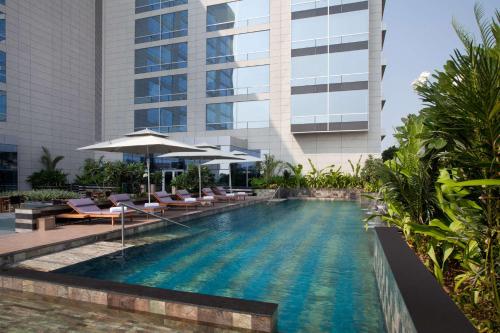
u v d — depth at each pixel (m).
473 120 2.62
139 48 28.70
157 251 6.93
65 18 27.55
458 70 2.58
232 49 25.97
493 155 2.60
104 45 29.75
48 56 25.98
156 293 3.43
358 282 4.96
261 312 2.95
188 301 3.21
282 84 24.72
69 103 27.92
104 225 8.80
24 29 24.06
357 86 22.28
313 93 23.14
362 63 22.23
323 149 23.84
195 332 3.03
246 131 25.48
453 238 3.10
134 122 28.80
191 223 11.02
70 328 3.12
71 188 22.27
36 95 24.98
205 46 26.64
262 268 5.73
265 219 12.04
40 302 3.71
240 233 9.09
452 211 3.32
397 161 5.83
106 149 11.53
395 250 3.64
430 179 4.47
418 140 5.00
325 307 4.02
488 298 2.79
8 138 22.69
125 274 5.36
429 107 3.09
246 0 25.66
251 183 23.48
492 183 2.13
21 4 23.81
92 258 6.14
